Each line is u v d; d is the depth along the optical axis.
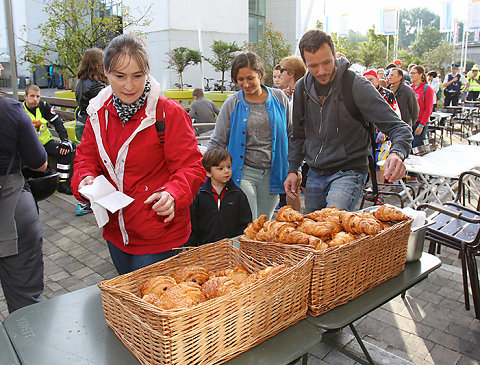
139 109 1.79
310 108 2.78
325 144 2.75
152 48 14.98
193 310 1.18
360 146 2.71
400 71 6.09
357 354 2.28
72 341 1.37
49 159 5.18
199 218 2.93
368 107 2.53
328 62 2.45
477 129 12.73
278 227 1.69
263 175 3.31
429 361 2.63
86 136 1.94
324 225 1.71
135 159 1.83
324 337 1.58
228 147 3.27
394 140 2.37
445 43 28.08
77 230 4.85
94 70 4.72
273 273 1.42
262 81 3.25
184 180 1.73
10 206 2.23
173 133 1.82
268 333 1.41
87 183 1.73
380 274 1.79
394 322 3.05
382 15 23.56
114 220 1.93
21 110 2.20
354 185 2.71
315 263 1.52
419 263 2.02
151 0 14.52
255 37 20.09
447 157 4.71
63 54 7.68
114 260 2.07
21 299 2.40
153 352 1.20
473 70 14.92
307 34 2.47
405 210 2.06
